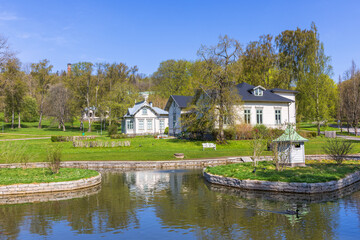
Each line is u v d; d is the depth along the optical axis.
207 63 37.75
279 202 13.69
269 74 70.69
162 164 27.36
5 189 16.12
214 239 9.24
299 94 57.12
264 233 9.73
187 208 12.95
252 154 30.72
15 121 95.56
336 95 58.81
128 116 58.69
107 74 85.12
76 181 17.47
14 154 27.70
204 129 41.00
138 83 135.62
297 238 9.24
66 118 78.88
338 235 9.47
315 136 45.62
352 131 58.31
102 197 15.38
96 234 9.97
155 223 11.00
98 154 32.34
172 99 52.31
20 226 10.92
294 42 69.81
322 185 15.34
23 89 76.69
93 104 80.69
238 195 15.34
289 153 20.31
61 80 89.50
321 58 51.78
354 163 22.22
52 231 10.36
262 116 44.56
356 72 61.16
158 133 56.16
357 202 13.48
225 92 36.97
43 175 19.00
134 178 21.36
